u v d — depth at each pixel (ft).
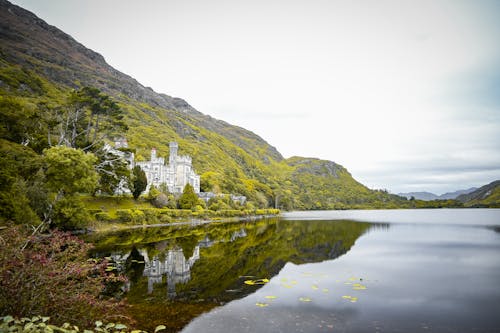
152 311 56.08
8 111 185.98
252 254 116.57
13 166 130.82
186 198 308.40
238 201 449.48
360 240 160.35
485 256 113.50
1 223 94.94
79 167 144.87
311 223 287.48
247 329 48.37
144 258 104.01
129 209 220.64
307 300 63.16
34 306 33.88
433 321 52.60
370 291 69.97
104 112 203.41
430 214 490.08
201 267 93.09
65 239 43.65
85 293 39.73
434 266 96.68
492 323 51.83
